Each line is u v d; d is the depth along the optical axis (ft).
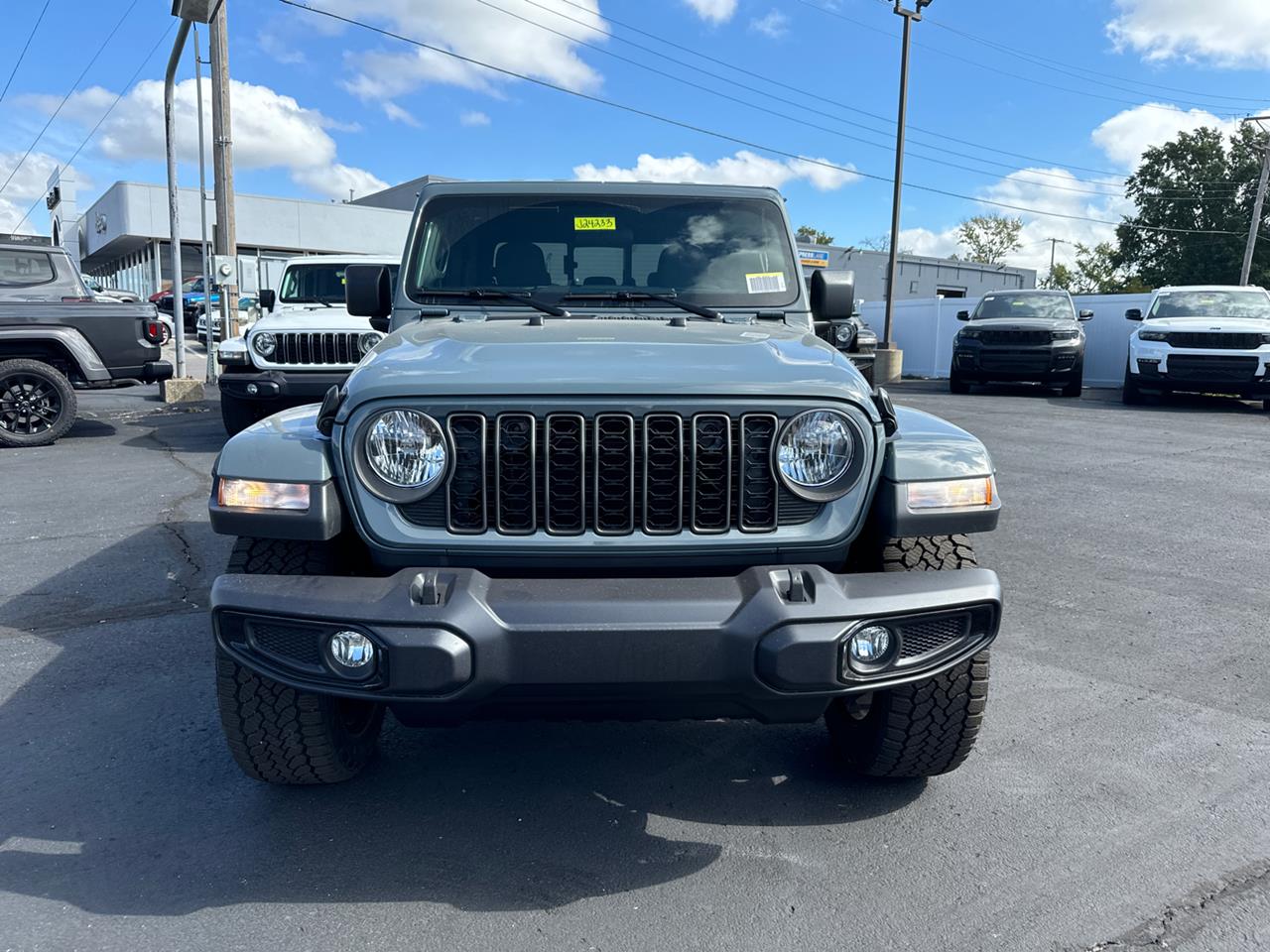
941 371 84.43
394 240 135.03
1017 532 21.89
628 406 8.48
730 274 12.81
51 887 8.65
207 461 30.42
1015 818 9.91
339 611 7.88
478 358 9.14
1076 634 15.33
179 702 12.62
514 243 12.94
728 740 11.78
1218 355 45.80
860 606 8.05
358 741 10.48
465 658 7.77
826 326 16.21
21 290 34.37
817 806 10.18
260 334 30.55
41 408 34.01
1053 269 260.42
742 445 8.55
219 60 50.67
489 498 8.58
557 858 9.20
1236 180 165.68
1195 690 13.12
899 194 82.99
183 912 8.30
